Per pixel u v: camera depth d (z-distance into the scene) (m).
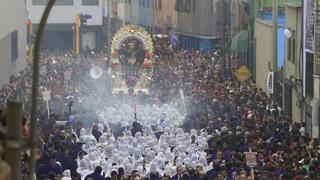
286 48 62.88
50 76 84.06
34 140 14.80
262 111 54.19
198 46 115.94
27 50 113.31
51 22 148.62
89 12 150.12
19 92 66.94
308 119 53.38
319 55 49.44
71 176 35.94
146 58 78.50
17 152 12.49
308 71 53.75
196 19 115.44
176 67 89.31
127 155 41.81
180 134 47.03
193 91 66.50
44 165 35.50
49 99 57.81
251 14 83.31
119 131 51.81
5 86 69.38
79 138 46.22
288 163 35.19
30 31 115.38
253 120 49.22
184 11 121.19
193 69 87.38
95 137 47.84
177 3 122.94
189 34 119.31
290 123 52.47
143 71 78.00
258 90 65.19
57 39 149.12
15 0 90.81
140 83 76.75
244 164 35.53
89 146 44.31
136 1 145.25
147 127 49.50
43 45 148.50
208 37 113.31
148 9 140.25
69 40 149.38
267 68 70.19
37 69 15.10
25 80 76.00
